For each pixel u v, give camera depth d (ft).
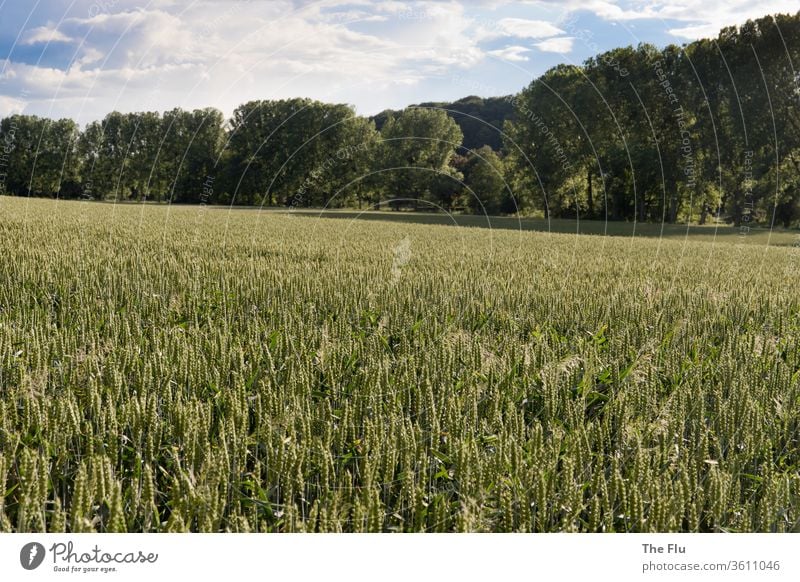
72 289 30.91
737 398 16.37
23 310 24.90
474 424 14.99
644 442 14.46
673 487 12.07
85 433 13.47
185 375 16.71
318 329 23.15
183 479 11.28
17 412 15.12
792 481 13.24
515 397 17.47
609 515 11.75
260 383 16.08
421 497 11.52
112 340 20.53
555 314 28.71
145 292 29.40
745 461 13.92
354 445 14.20
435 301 31.09
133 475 12.82
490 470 12.59
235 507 12.06
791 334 26.73
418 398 15.87
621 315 29.09
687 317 26.71
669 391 19.24
